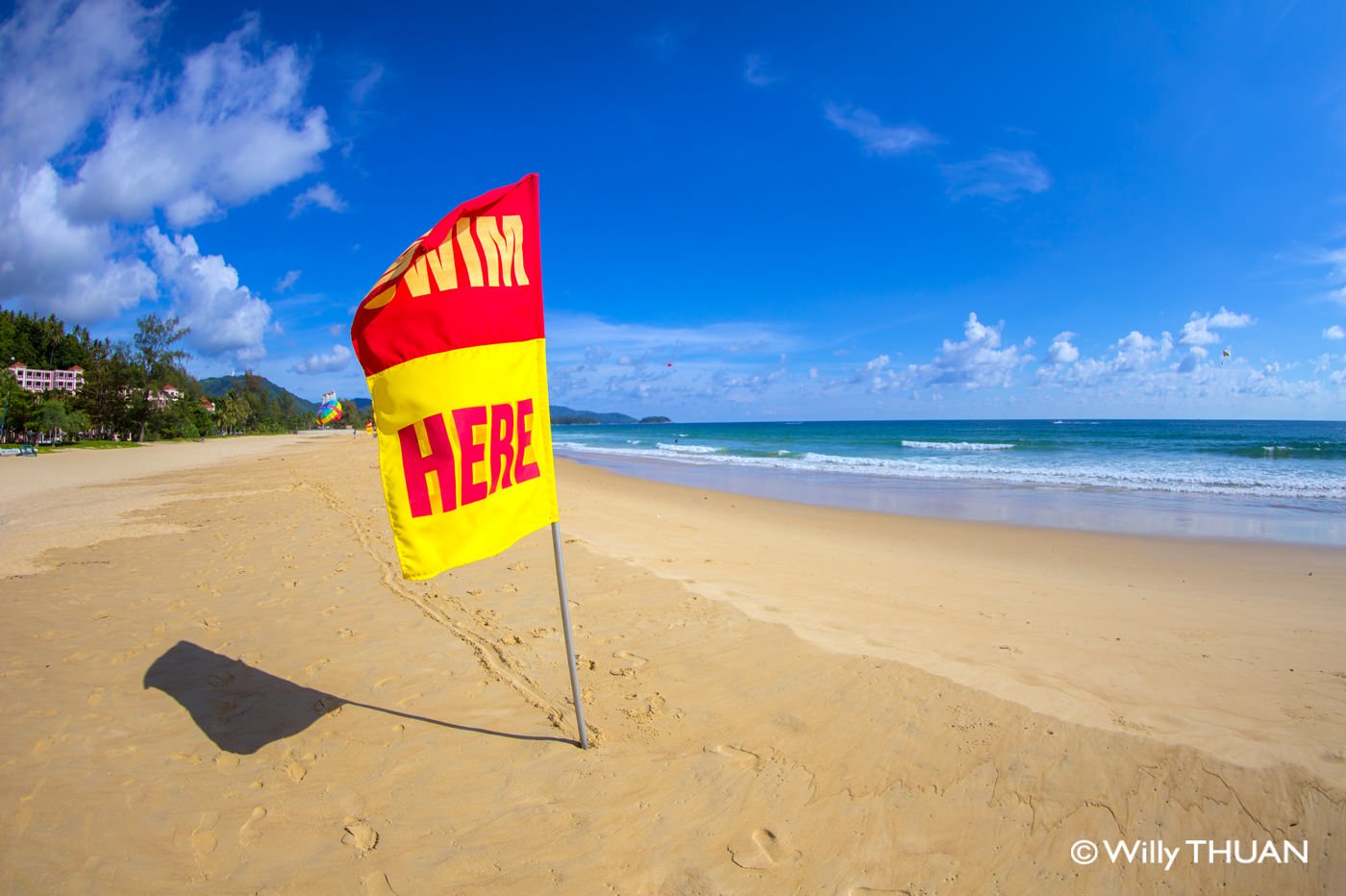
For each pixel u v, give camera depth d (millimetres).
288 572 7348
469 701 4094
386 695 4191
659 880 2621
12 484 19188
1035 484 19734
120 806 3041
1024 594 6922
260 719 3873
